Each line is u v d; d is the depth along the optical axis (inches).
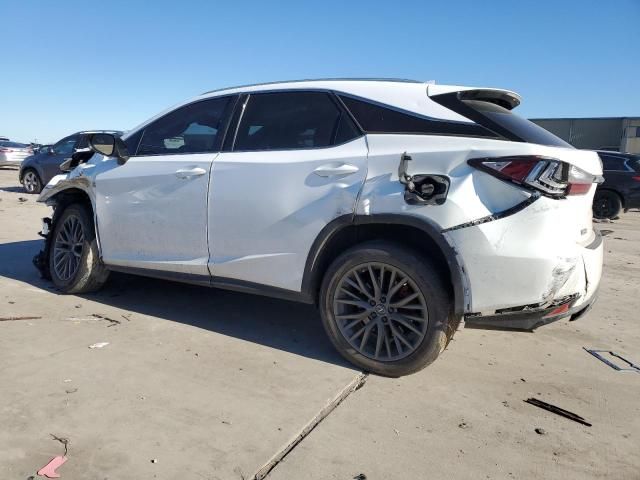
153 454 97.4
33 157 574.2
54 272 195.6
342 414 115.3
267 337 159.0
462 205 120.0
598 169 133.2
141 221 169.6
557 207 118.7
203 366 136.2
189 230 158.7
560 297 121.7
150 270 170.2
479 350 156.2
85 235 185.9
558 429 113.0
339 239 141.4
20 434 101.3
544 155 117.0
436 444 105.4
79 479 89.7
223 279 154.4
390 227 133.8
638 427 115.1
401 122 133.0
